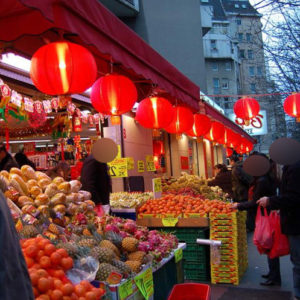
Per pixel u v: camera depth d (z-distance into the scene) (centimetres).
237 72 5928
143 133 1080
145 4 2644
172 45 2656
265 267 703
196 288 319
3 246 130
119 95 467
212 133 1094
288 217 437
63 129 924
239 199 1005
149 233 436
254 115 962
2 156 625
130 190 916
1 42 427
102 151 403
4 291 125
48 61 344
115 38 392
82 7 329
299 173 428
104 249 314
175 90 622
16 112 671
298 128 2386
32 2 259
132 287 308
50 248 251
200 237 614
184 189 874
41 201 359
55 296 228
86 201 427
